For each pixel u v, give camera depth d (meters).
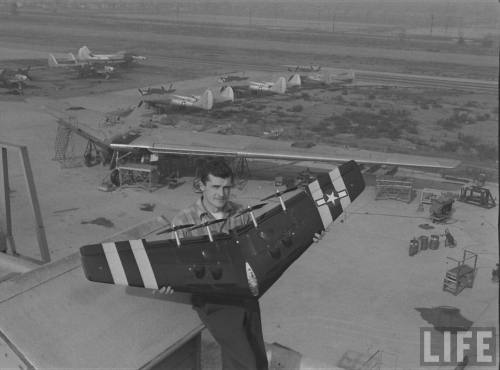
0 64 93.94
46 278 4.76
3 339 4.01
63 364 3.81
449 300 19.06
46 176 33.06
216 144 33.41
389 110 60.22
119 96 67.31
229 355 3.76
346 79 83.19
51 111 42.75
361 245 23.95
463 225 26.52
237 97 71.38
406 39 158.38
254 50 132.75
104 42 144.88
